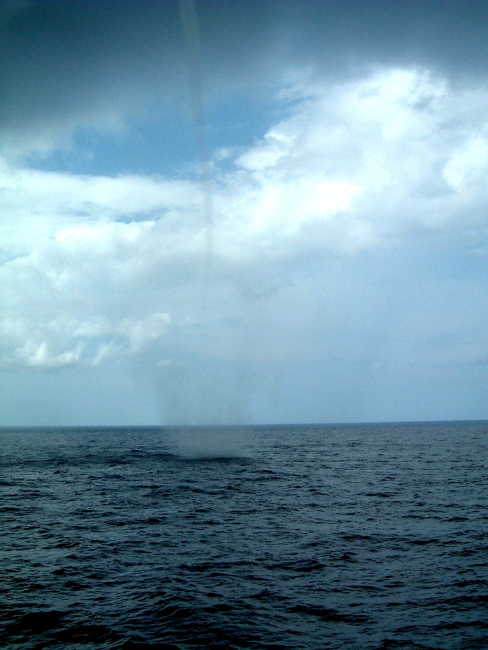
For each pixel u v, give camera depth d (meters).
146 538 24.55
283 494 39.53
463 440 149.25
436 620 14.45
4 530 26.45
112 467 63.66
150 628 13.78
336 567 19.55
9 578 18.25
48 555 21.45
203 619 14.38
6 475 54.78
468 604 15.66
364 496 38.47
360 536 24.84
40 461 74.25
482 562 20.25
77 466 65.38
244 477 51.69
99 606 15.45
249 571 19.03
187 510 32.41
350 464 68.00
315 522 28.41
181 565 19.88
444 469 60.81
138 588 17.09
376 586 17.36
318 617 14.65
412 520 28.89
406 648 12.66
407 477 51.81
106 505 34.47
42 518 29.89
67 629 13.77
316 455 85.88
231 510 32.41
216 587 17.19
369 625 14.10
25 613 14.91
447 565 19.83
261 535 25.14
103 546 23.00
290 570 19.19
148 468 61.91
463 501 35.91
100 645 12.77
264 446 114.88
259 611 15.06
